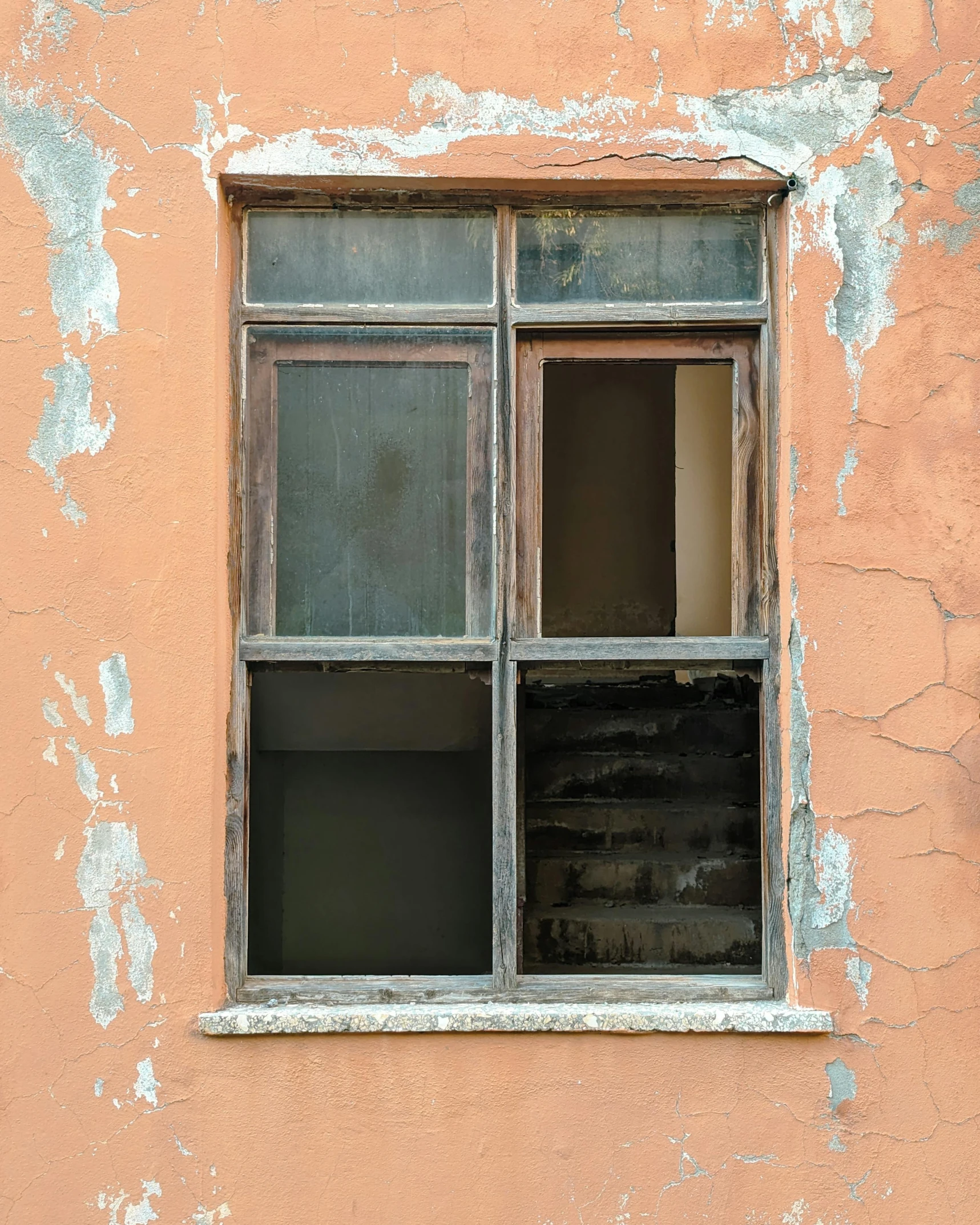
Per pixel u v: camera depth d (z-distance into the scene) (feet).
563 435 18.47
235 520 8.90
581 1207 8.27
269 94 8.58
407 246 9.09
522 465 9.12
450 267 9.08
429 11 8.62
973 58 8.68
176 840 8.40
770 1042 8.35
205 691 8.46
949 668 8.54
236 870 8.73
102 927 8.36
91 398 8.53
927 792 8.50
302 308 9.00
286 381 9.12
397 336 9.09
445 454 9.11
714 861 12.38
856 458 8.62
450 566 9.07
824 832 8.49
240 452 8.99
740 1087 8.33
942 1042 8.37
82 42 8.57
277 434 9.11
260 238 9.05
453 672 9.34
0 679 8.43
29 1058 8.27
